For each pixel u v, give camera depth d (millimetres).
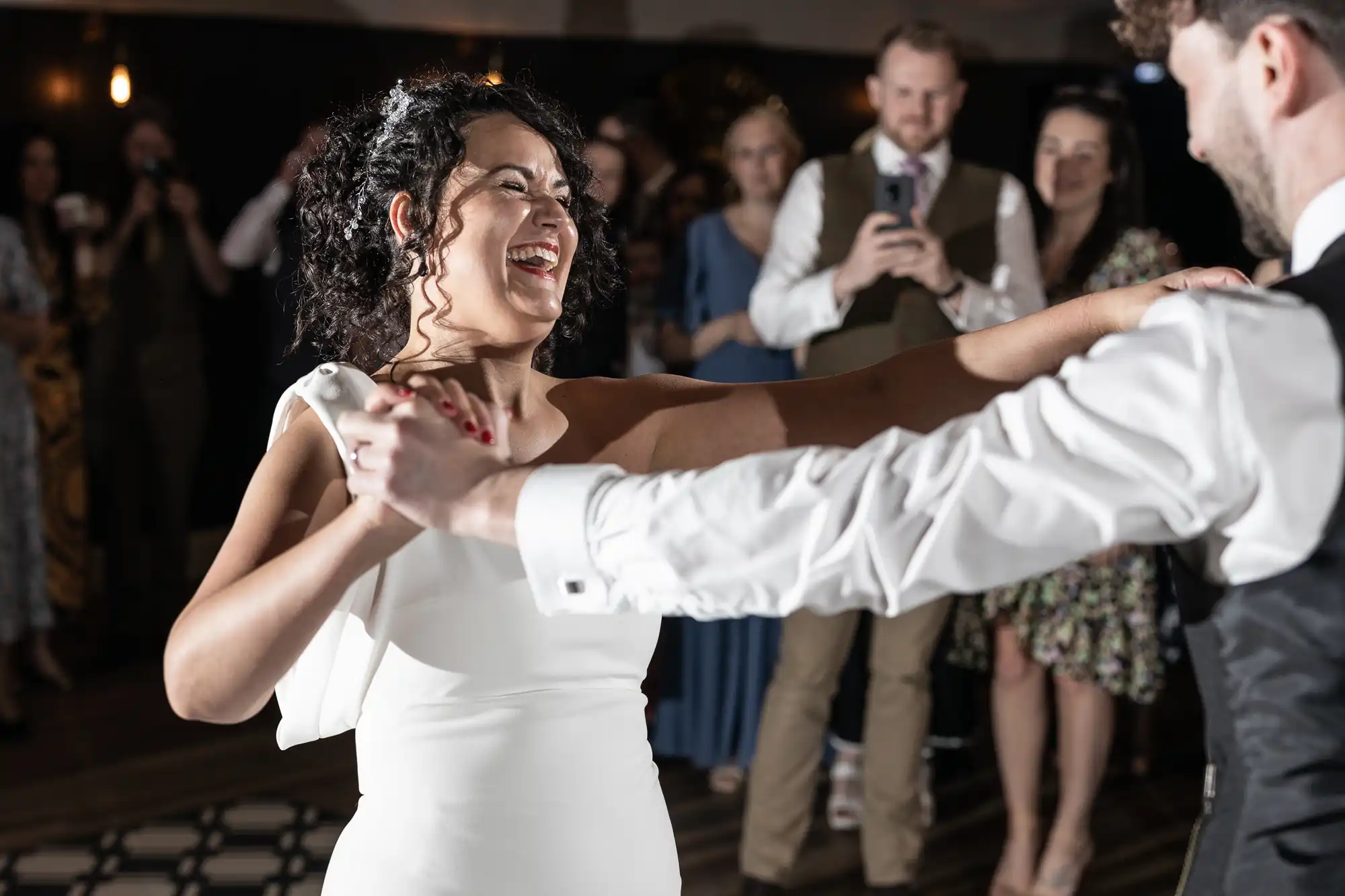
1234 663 989
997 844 3158
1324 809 940
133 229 4734
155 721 4020
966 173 2928
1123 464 920
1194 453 912
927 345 1510
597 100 5680
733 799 3367
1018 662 2838
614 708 1368
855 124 5809
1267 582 961
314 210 1501
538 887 1283
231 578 1211
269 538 1234
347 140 1470
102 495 5285
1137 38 1063
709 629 3389
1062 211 2939
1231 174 1048
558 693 1340
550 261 1416
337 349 1523
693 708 3434
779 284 2990
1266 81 989
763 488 972
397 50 5625
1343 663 938
